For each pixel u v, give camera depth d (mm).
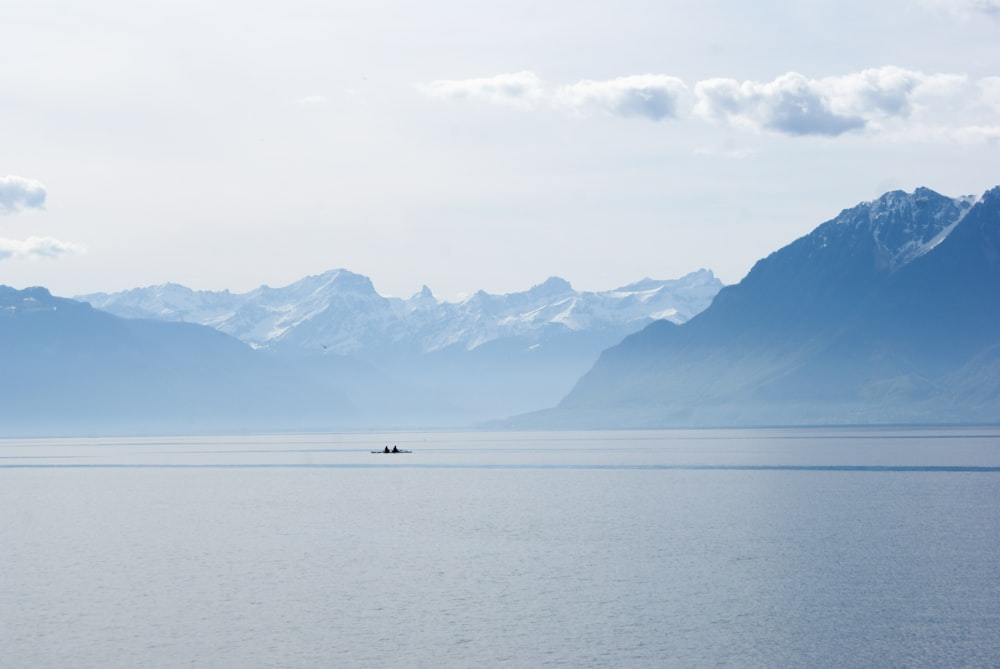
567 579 117625
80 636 96812
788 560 126562
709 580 115750
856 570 120000
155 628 99125
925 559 126062
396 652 90875
